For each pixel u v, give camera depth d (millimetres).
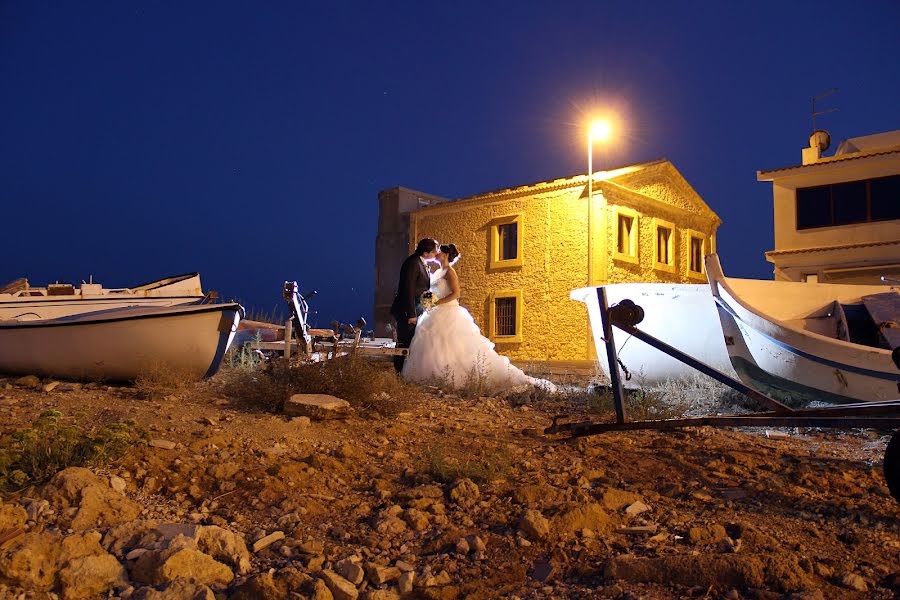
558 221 22969
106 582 2834
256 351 9633
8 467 3814
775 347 7828
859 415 4656
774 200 23500
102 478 3807
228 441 4840
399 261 28703
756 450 5285
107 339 6910
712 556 3084
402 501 3916
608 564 3104
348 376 6570
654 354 9453
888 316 8258
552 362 19656
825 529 3592
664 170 24781
